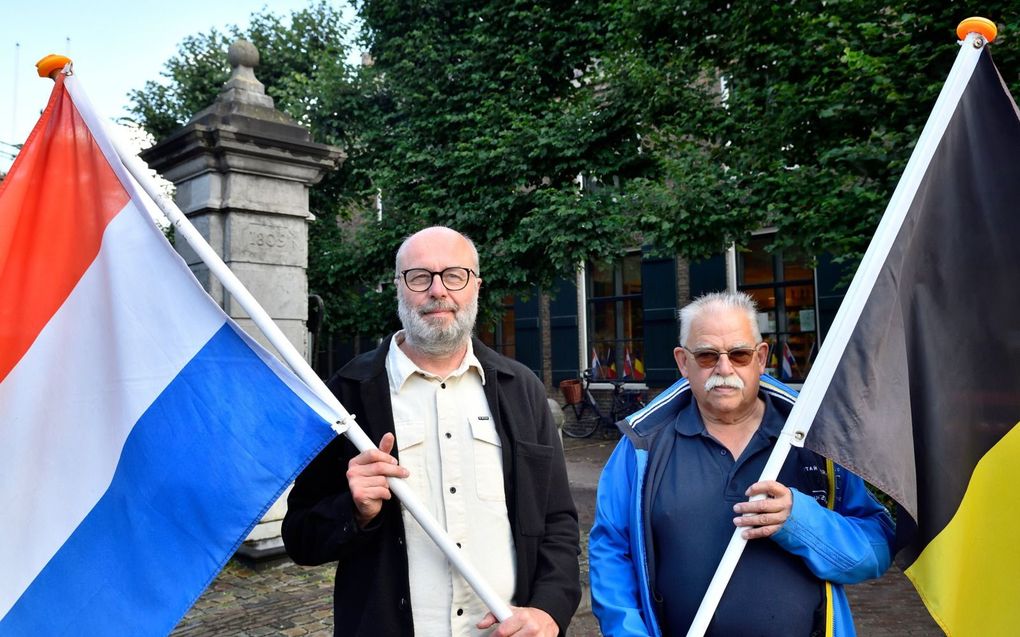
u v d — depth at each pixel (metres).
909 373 1.86
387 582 1.86
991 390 1.85
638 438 2.05
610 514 2.04
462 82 10.39
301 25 13.29
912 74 5.31
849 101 5.63
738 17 6.69
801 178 6.18
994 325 1.87
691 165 7.45
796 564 1.87
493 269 9.71
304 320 5.64
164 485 1.83
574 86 10.28
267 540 5.14
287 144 5.40
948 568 1.77
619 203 8.37
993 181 1.90
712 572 1.87
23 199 1.90
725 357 1.94
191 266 5.45
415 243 2.02
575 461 10.37
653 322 12.54
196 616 4.26
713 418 2.03
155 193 1.94
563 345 13.77
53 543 1.78
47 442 1.82
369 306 11.23
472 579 1.75
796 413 1.81
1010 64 4.97
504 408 2.04
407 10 10.96
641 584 1.91
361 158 11.70
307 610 4.34
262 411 1.85
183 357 1.88
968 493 1.81
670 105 8.19
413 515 1.79
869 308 1.83
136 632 1.75
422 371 2.01
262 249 5.41
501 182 9.77
